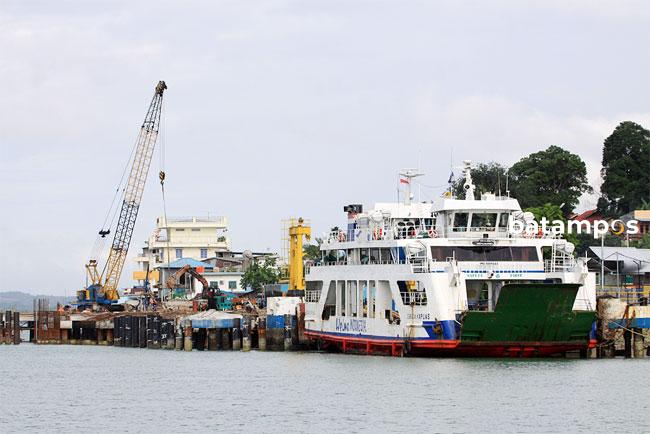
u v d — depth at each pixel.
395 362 132.50
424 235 138.12
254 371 137.12
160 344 181.88
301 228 181.00
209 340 172.50
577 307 131.25
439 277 127.62
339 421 99.06
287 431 95.69
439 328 127.56
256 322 175.62
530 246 133.75
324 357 148.75
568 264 134.38
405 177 150.50
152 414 106.69
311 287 162.50
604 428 93.81
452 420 97.56
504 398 107.06
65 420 104.94
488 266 131.12
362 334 143.75
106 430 98.88
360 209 156.50
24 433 98.31
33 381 137.25
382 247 140.25
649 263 187.88
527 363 129.25
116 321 197.75
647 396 107.50
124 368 149.12
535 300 123.56
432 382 117.00
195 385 126.44
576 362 131.00
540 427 94.38
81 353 180.38
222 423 100.38
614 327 135.38
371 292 141.75
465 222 136.12
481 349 128.62
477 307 132.00
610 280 190.50
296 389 118.62
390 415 100.69
